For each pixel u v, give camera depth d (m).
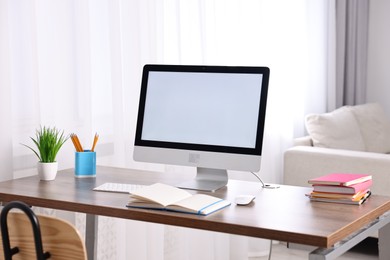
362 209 2.37
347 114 5.21
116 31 3.50
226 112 2.77
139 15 3.64
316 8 5.57
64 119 3.24
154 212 2.30
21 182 2.84
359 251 4.53
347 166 4.29
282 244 4.73
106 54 3.51
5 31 2.94
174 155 2.84
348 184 2.45
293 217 2.23
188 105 2.84
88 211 2.42
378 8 6.43
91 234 2.99
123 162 3.59
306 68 5.45
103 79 3.51
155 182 2.83
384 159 4.19
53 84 3.19
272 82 4.85
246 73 2.76
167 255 4.04
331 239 2.01
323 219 2.20
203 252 4.11
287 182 4.51
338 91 6.00
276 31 4.92
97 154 3.51
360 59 6.26
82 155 2.95
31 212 1.89
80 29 3.27
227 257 4.31
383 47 6.43
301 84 5.35
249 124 2.72
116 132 3.53
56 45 3.19
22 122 3.11
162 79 2.90
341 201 2.46
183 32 4.05
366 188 2.60
